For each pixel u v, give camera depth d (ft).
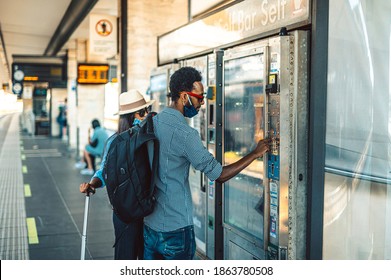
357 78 10.32
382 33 10.27
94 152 36.55
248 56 11.54
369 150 10.53
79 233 19.69
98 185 11.23
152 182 8.96
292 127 10.22
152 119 9.34
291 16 10.46
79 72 46.55
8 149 59.52
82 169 39.58
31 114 88.33
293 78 10.18
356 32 10.30
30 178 34.99
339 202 10.52
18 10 36.96
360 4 10.27
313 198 10.18
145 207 8.95
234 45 12.84
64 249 17.42
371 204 10.58
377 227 10.59
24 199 27.07
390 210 10.46
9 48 62.44
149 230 9.39
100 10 35.58
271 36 11.20
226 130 13.10
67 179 34.42
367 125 10.49
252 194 11.91
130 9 23.98
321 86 10.04
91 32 30.89
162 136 9.12
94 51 30.99
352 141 10.49
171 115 9.20
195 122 14.88
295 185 10.26
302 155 10.30
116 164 9.00
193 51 15.44
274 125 10.57
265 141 10.45
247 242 12.21
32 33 49.60
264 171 10.87
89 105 48.49
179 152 9.05
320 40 9.91
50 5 35.14
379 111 10.39
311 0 9.91
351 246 10.65
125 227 10.74
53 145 66.39
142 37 24.03
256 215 11.74
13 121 121.70
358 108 10.36
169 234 9.11
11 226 20.89
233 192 12.98
